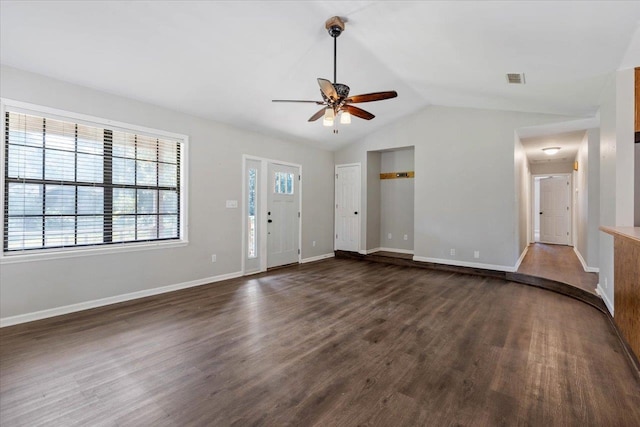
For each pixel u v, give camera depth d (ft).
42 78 10.09
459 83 13.44
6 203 9.65
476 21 8.13
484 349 8.24
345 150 22.40
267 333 9.26
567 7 6.82
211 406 5.93
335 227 23.00
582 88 11.23
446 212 18.02
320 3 8.84
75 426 5.38
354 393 6.34
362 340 8.79
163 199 13.46
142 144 12.70
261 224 17.62
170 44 9.79
